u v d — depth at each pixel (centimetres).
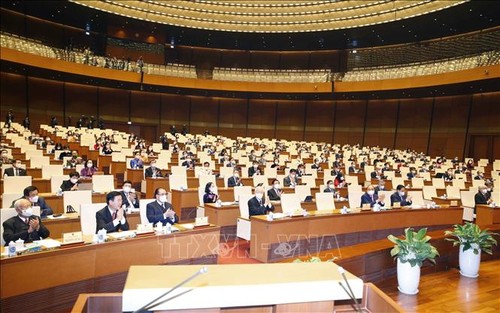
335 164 1689
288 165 1605
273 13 2356
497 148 2225
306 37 2672
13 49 2088
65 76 2448
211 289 214
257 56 3050
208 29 2644
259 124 3038
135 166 1286
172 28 2703
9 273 396
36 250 428
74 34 2709
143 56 2894
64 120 2661
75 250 446
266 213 781
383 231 834
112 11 2392
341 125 2870
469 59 2038
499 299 552
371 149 2475
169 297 206
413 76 2198
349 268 578
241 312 228
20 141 1586
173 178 1031
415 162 2009
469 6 1914
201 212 848
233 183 1122
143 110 2925
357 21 2300
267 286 224
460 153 2370
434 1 1925
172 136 2419
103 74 2428
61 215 638
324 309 238
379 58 2708
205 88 2677
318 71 2708
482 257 762
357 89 2412
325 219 738
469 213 1090
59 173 999
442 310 507
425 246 556
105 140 1741
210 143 2220
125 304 204
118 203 568
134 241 500
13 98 2470
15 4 2331
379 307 248
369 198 955
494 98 2242
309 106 2966
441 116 2481
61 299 437
